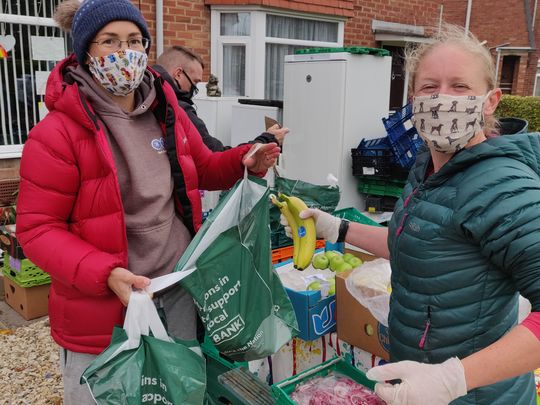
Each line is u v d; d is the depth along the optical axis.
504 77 16.66
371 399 1.96
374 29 8.06
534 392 1.61
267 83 6.95
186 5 6.12
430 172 1.63
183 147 1.93
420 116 1.48
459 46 1.43
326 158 4.73
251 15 6.43
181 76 3.94
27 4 5.13
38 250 1.66
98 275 1.61
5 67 5.11
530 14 15.86
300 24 7.09
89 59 1.79
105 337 1.78
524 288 1.29
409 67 1.57
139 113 1.83
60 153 1.67
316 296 2.30
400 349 1.58
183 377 1.62
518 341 1.20
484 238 1.33
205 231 1.77
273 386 2.01
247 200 1.90
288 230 2.26
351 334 2.30
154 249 1.83
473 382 1.19
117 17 1.74
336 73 4.56
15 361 3.42
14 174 5.07
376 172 4.48
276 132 2.27
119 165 1.79
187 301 1.98
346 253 2.81
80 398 1.83
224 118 5.69
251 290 1.88
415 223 1.48
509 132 1.68
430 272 1.45
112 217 1.72
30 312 3.98
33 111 5.33
